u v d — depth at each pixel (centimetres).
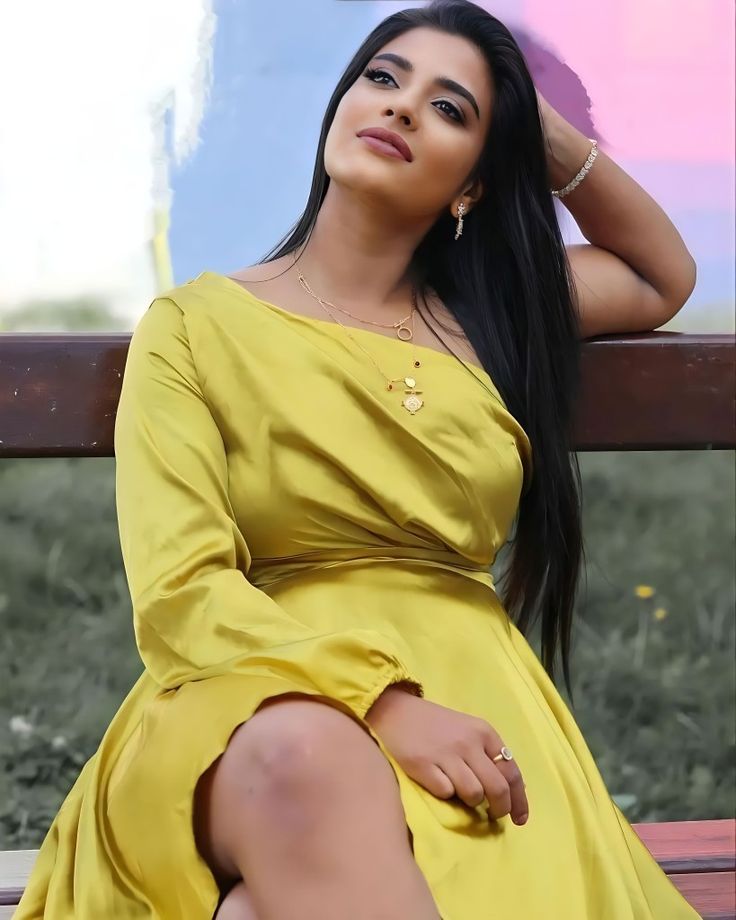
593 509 654
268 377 247
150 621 216
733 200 420
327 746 178
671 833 301
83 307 367
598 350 306
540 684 255
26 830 415
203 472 235
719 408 310
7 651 515
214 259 375
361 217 271
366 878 171
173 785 189
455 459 253
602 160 307
